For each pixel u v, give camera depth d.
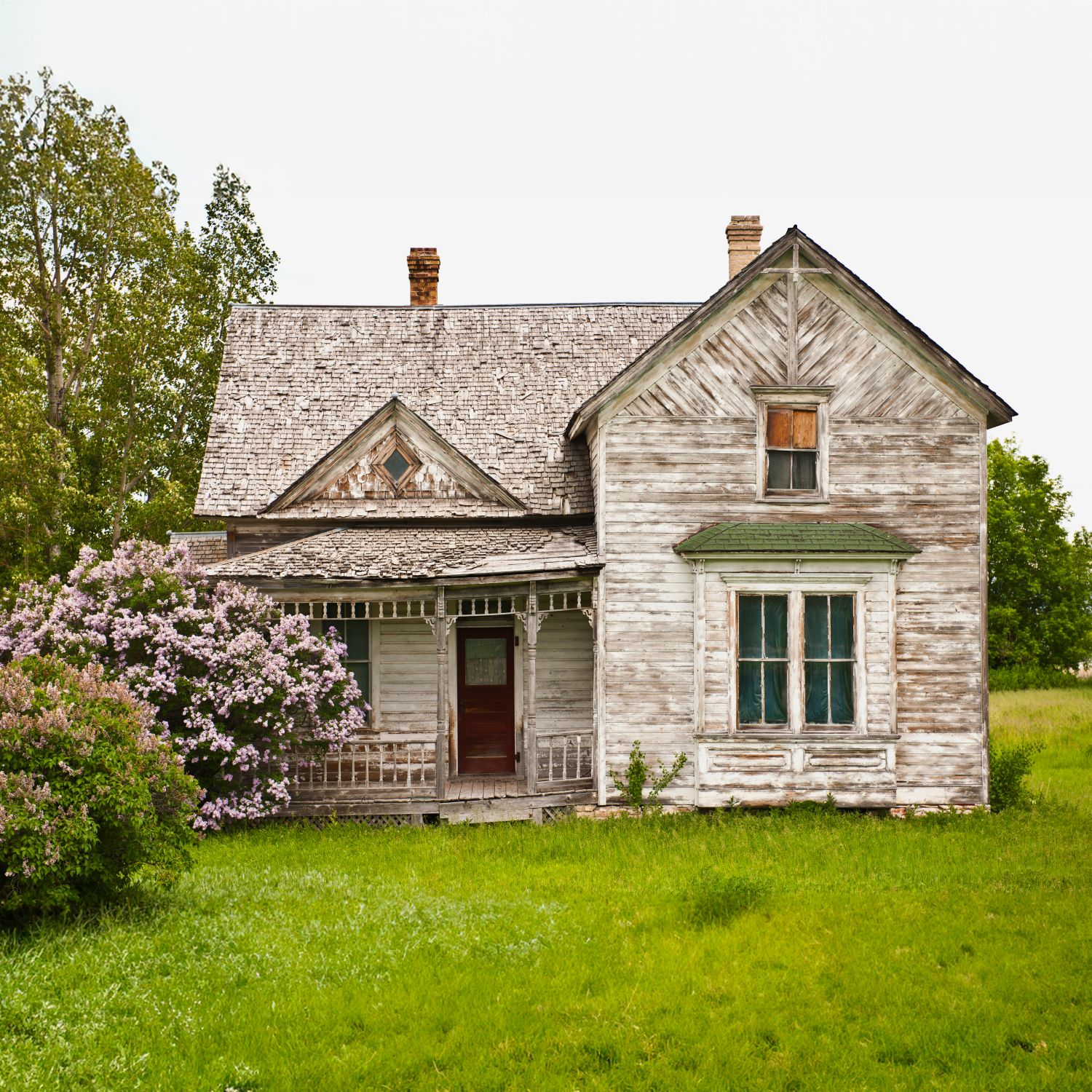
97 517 28.41
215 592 15.50
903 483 16.41
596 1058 7.73
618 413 16.30
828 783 15.77
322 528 18.78
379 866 12.65
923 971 9.18
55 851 8.97
